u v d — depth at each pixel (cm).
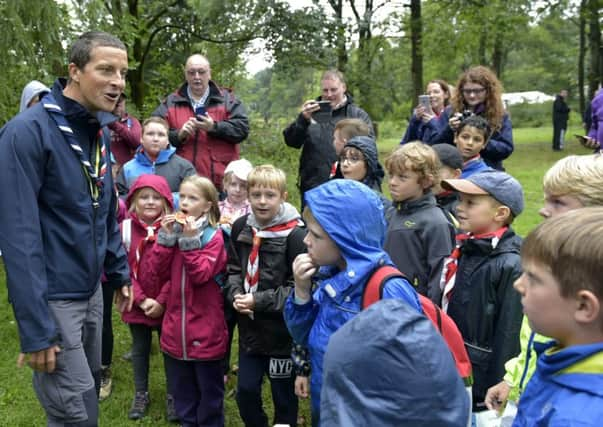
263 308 303
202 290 328
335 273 234
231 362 445
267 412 376
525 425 145
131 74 1152
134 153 536
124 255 304
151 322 365
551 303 137
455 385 114
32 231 237
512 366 226
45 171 246
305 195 226
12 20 632
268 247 314
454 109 487
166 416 372
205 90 525
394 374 111
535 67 5178
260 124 972
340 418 111
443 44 1958
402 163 309
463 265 271
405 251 309
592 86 2541
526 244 143
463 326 267
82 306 262
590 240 131
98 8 769
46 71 686
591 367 133
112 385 411
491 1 1889
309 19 1192
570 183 204
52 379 258
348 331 118
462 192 264
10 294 238
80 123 255
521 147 2202
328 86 541
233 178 418
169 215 331
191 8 1180
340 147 422
